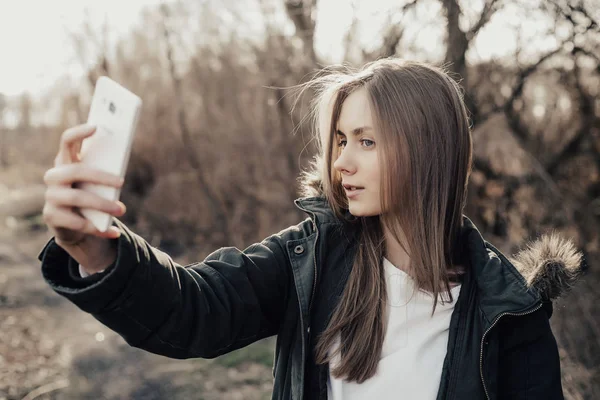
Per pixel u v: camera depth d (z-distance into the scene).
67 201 0.97
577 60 5.41
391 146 1.40
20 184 16.27
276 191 7.89
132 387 4.84
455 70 4.80
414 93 1.43
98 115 1.04
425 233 1.45
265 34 7.87
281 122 7.59
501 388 1.48
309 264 1.47
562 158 5.64
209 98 9.16
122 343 5.87
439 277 1.45
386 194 1.42
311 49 6.80
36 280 8.18
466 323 1.46
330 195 1.53
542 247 1.62
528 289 1.43
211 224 9.17
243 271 1.43
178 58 9.82
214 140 8.99
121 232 1.09
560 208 5.32
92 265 1.09
